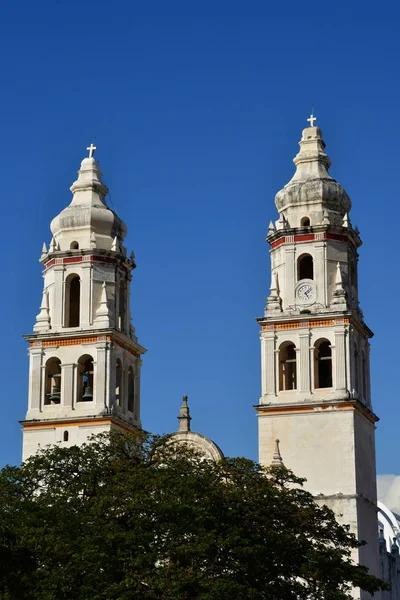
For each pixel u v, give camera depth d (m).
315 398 118.06
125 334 123.81
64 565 86.69
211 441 118.06
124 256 125.12
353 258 125.12
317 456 116.94
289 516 93.88
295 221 124.25
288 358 121.94
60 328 122.56
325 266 121.50
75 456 97.56
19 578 84.94
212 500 90.44
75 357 121.19
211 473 93.56
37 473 97.50
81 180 128.38
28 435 120.19
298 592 90.69
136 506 88.94
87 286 122.88
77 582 86.06
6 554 84.69
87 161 129.50
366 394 123.00
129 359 124.38
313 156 127.25
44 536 87.62
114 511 90.12
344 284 121.75
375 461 123.12
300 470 116.94
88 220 125.38
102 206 127.00
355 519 114.81
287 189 125.12
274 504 93.50
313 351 119.31
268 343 120.44
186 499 89.50
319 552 92.06
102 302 122.38
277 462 116.06
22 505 92.12
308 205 124.31
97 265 123.56
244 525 90.31
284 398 118.94
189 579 84.50
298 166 127.44
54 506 92.19
